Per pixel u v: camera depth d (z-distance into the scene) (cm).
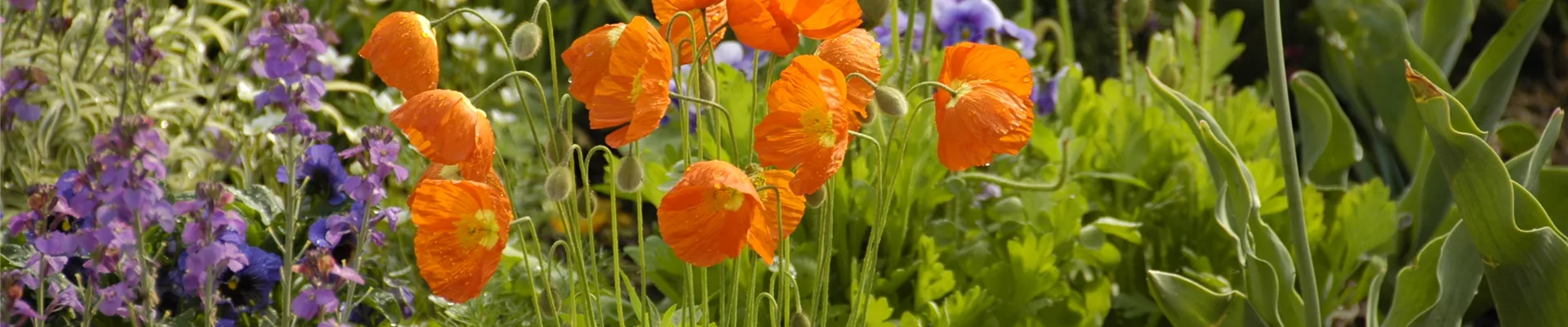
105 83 269
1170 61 305
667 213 186
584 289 200
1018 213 257
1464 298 229
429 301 256
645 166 245
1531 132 308
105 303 210
